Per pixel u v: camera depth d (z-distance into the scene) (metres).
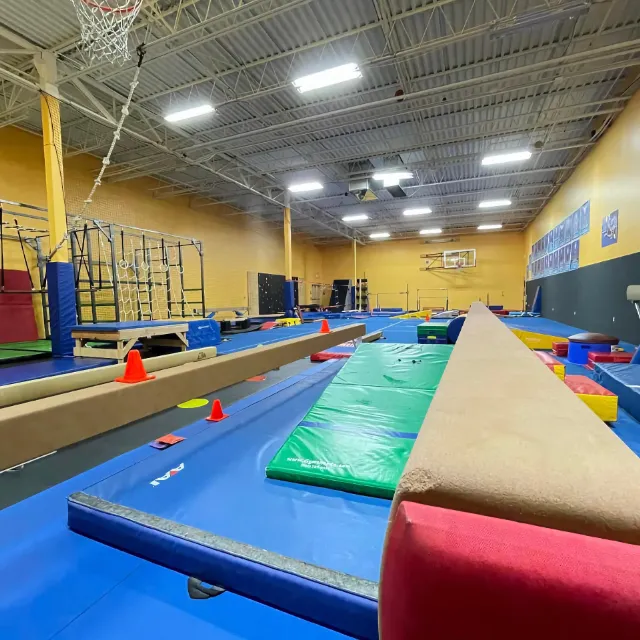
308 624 0.95
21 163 6.41
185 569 1.12
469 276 16.28
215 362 1.64
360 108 5.48
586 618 0.29
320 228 14.98
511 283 15.75
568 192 8.92
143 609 0.99
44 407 0.98
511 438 0.48
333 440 1.79
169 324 4.85
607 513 0.34
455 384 0.75
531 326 8.43
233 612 0.98
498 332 1.70
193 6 3.93
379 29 4.30
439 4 3.81
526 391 0.69
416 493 0.40
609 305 6.27
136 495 1.47
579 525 0.34
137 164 7.86
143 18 4.01
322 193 10.87
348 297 15.99
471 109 6.09
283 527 1.25
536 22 3.78
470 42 4.51
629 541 0.33
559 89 5.56
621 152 5.78
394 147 7.55
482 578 0.32
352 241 17.61
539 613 0.30
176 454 1.87
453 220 13.99
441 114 6.29
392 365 3.12
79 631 0.93
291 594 0.98
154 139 6.96
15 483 1.78
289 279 10.98
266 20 4.11
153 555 1.17
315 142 7.29
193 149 6.87
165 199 9.66
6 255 6.07
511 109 6.14
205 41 4.16
